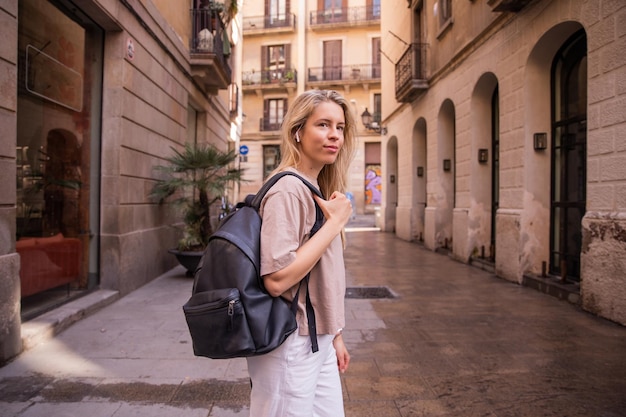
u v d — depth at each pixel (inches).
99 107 235.8
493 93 359.3
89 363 143.9
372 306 223.5
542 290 254.1
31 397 119.3
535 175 274.1
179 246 288.7
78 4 205.9
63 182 214.2
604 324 188.1
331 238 54.5
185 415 110.0
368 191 1230.9
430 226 474.9
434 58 463.2
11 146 144.0
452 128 456.4
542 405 115.3
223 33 420.2
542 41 256.5
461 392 123.2
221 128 561.6
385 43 717.9
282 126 61.9
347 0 1191.6
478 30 344.2
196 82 402.9
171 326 185.5
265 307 51.6
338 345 70.3
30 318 176.7
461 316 203.5
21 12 181.6
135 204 258.4
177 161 294.5
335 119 59.6
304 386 55.2
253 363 56.3
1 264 138.0
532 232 276.2
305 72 1203.9
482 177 364.5
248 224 53.7
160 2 298.2
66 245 213.9
